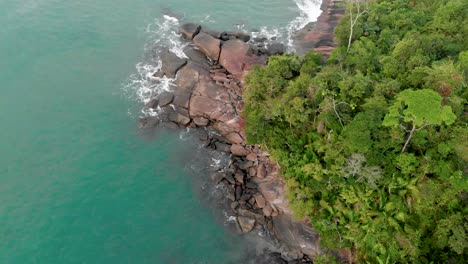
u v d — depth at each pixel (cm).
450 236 4178
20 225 4928
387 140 4506
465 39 5847
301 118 5212
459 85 4766
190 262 4912
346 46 6644
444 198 4291
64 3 8056
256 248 5112
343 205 4922
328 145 5047
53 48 7106
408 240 4450
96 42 7350
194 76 6650
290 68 6134
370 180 4688
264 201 5400
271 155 5475
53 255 4738
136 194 5428
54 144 5784
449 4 6331
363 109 5031
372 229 4656
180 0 8656
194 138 6156
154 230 5122
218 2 8750
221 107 6291
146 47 7356
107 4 8231
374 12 7062
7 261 4631
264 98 5675
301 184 5119
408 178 4609
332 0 8956
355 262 4756
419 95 4150
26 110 6122
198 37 7144
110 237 4978
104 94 6538
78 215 5109
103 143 5912
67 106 6281
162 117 6316
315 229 4991
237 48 6906
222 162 5875
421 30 6544
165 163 5822
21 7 7762
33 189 5275
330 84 5434
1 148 5619
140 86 6694
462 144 4153
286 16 8550
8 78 6500
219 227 5253
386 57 5591
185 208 5381
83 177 5488
